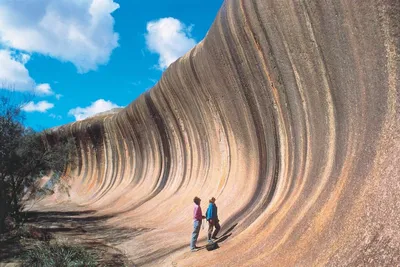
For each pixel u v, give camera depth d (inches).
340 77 309.3
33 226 645.9
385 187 207.9
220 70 580.1
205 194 653.3
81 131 1498.5
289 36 380.2
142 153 1107.9
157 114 944.9
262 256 293.3
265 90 464.1
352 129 283.9
